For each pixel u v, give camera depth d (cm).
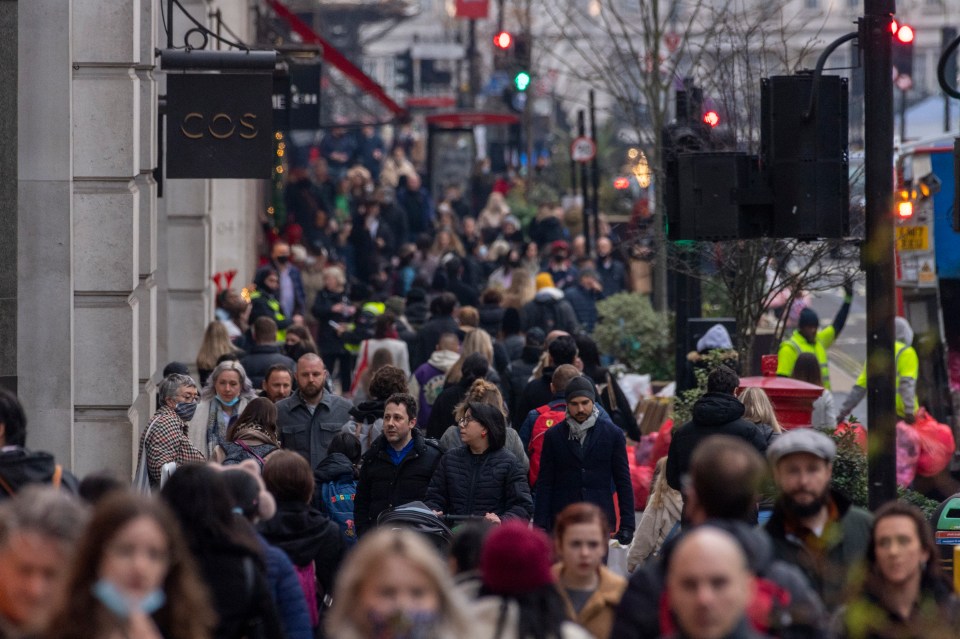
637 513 4634
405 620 1573
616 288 9044
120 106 3972
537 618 1809
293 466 2586
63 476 2316
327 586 2783
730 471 1859
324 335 7331
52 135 3809
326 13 16550
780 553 2044
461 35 18438
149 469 3509
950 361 5519
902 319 5034
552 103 16525
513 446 3706
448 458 3409
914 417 4853
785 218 3136
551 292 6812
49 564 1683
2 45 3753
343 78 17238
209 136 4147
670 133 5112
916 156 5591
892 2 3019
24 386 3828
